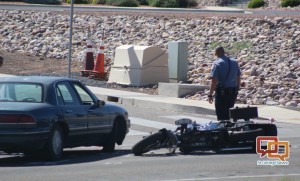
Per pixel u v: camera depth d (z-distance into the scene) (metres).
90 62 71.69
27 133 32.69
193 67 71.75
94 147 41.78
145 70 66.69
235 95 40.97
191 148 36.56
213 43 78.69
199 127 36.88
